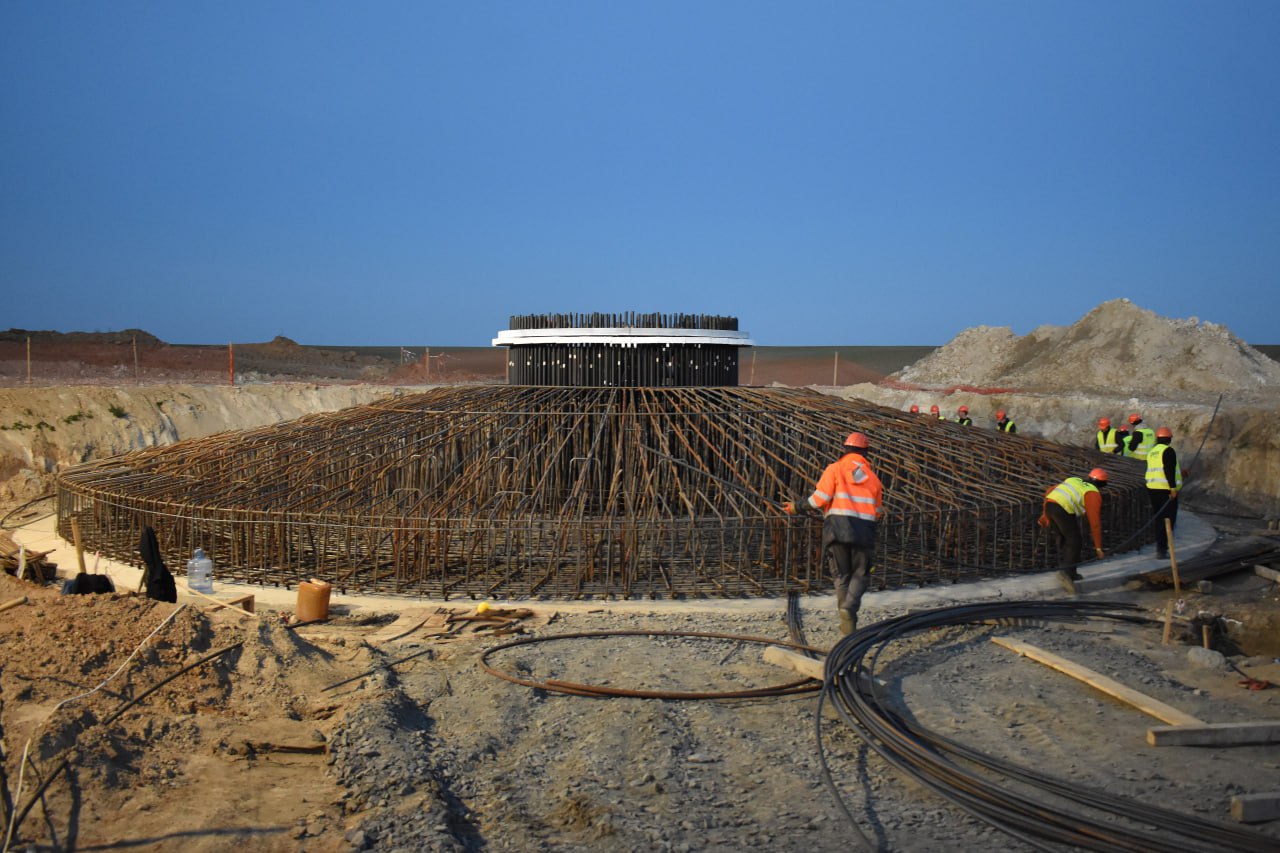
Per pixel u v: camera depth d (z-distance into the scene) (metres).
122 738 7.99
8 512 22.00
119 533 16.52
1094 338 49.38
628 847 6.78
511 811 7.38
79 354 62.88
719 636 11.74
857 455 11.59
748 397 18.33
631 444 16.14
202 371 60.75
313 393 33.66
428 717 9.19
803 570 14.61
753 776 7.98
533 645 11.48
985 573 15.36
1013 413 37.25
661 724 8.84
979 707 9.35
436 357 81.69
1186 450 28.80
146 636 9.61
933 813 7.30
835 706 9.03
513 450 16.17
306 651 10.15
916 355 122.75
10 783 7.26
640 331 18.95
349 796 7.49
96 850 6.53
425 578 14.47
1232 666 10.83
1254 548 17.77
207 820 6.97
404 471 16.22
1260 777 7.80
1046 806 7.00
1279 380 44.91
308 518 14.66
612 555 14.48
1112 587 14.96
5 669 8.85
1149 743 8.46
